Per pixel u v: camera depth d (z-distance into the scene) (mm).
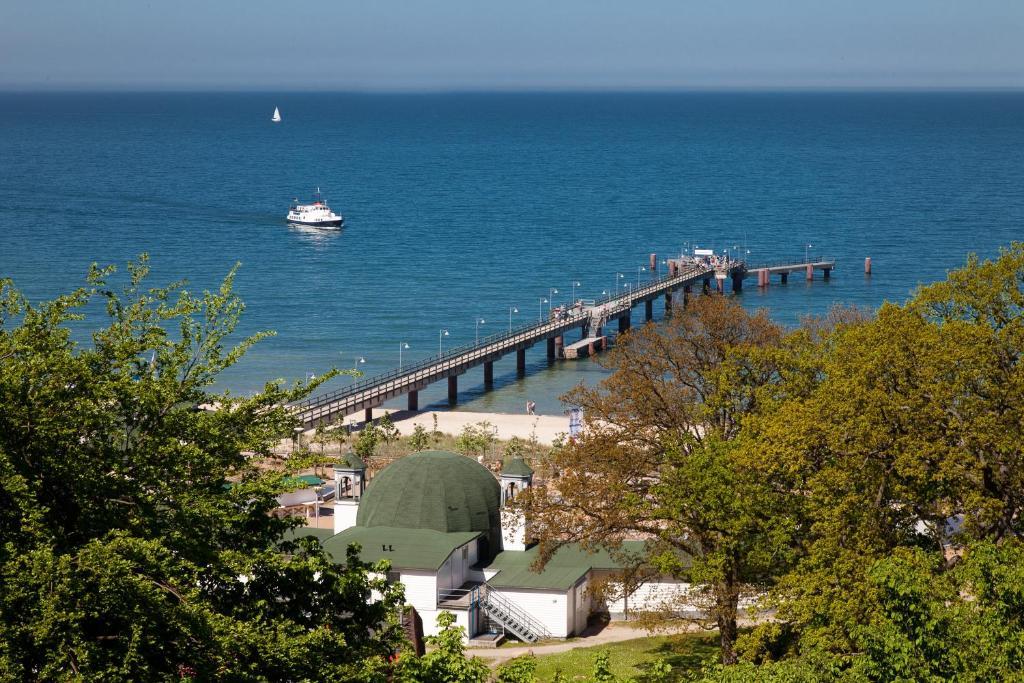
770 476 54531
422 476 80312
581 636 76438
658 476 65500
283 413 37219
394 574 73812
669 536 61406
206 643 30469
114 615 29750
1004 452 46844
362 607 37438
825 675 40719
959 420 48812
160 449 33469
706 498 56125
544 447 121562
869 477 49625
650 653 67250
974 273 54281
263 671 31859
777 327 76000
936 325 52094
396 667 36531
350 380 162500
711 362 71688
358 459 88875
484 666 38000
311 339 187875
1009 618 37625
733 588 57906
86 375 33156
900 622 39125
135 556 29891
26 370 32312
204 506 33281
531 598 75312
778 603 51375
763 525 53906
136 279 38406
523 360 171875
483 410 151000
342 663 33688
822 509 49906
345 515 86250
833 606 46312
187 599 30562
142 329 36656
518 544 82125
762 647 53219
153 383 34844
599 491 64188
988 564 39094
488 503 80875
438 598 73812
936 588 40031
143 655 29672
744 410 66125
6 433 31516
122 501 32969
